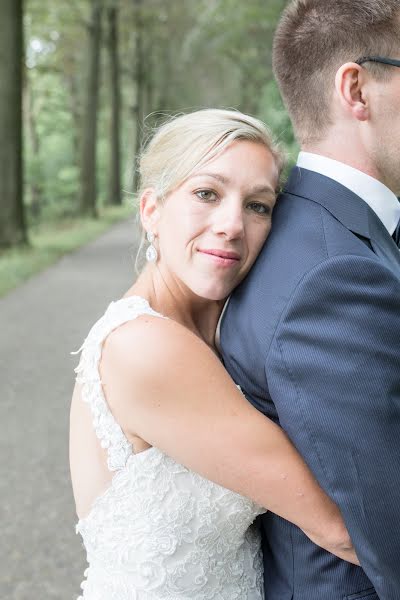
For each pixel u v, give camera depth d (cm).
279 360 131
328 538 133
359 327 128
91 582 152
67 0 2508
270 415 141
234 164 143
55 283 1176
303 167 156
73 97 3897
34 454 455
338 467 126
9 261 1331
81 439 154
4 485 412
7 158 1484
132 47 3656
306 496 133
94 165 2512
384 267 133
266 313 137
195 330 163
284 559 149
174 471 142
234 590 149
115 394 140
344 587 139
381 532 125
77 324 849
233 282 148
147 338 137
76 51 3259
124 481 143
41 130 4203
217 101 4275
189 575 144
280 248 144
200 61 4016
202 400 135
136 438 143
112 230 2206
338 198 147
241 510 145
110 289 1112
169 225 150
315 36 153
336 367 127
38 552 342
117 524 145
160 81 4162
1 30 1452
